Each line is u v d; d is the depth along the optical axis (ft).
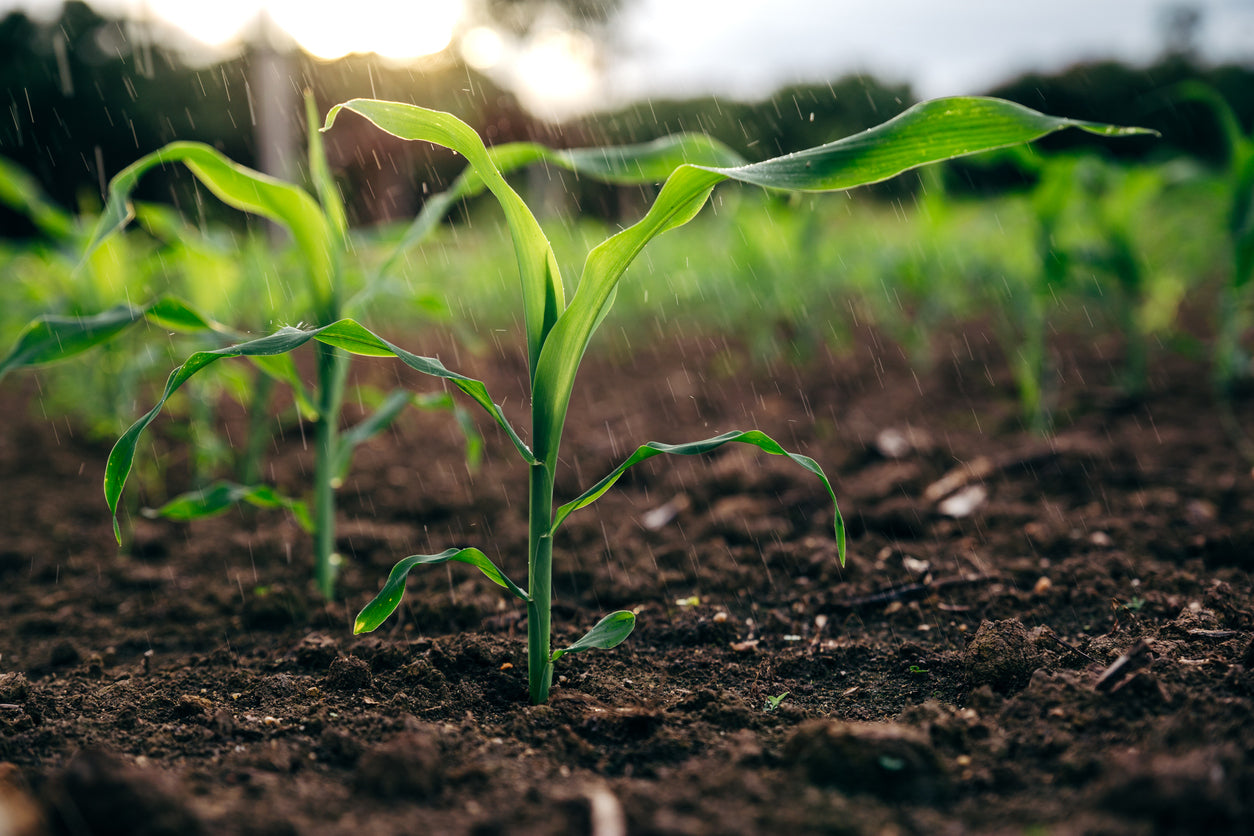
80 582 7.45
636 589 6.91
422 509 9.15
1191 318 17.71
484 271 19.97
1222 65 34.32
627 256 4.03
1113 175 10.53
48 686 5.39
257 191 5.79
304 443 11.89
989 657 4.89
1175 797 3.38
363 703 4.83
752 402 13.24
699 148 5.63
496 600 6.75
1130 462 9.33
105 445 11.81
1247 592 6.23
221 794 3.83
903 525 7.99
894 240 17.48
